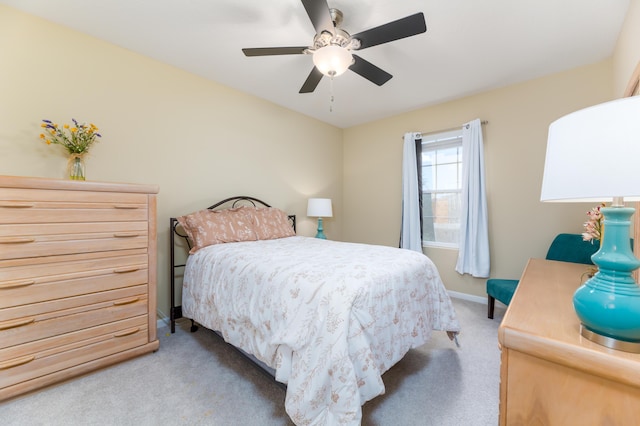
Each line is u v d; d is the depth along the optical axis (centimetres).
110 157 222
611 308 60
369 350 124
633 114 58
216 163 291
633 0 168
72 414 139
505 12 183
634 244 129
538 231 276
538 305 95
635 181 56
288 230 304
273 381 166
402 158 379
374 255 192
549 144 75
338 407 110
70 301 163
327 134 423
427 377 172
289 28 203
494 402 149
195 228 239
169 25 200
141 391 157
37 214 152
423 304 181
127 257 186
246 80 285
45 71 194
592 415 61
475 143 302
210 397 153
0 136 178
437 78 276
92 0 176
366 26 196
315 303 129
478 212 303
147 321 195
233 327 169
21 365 147
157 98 248
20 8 183
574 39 212
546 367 67
